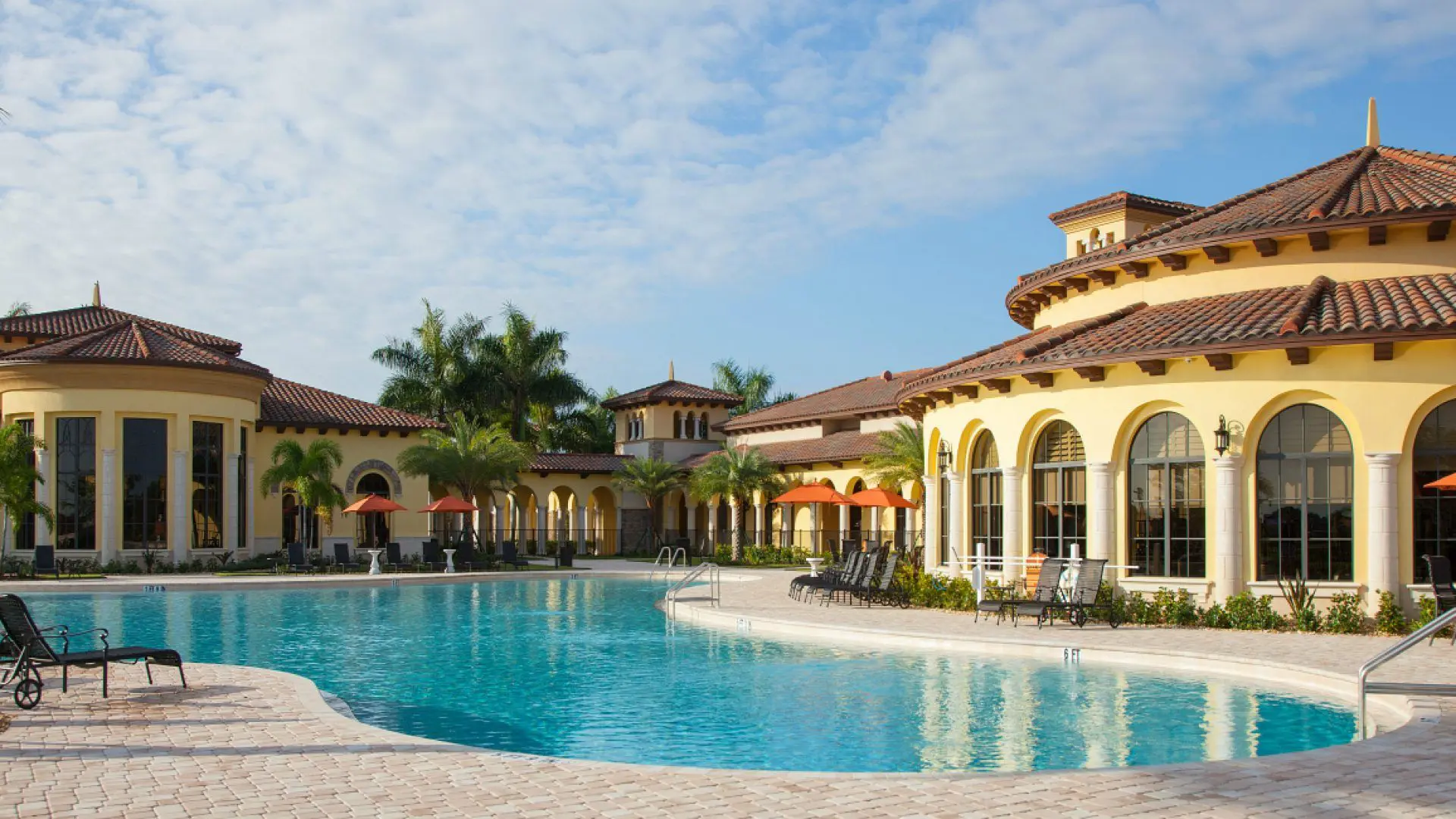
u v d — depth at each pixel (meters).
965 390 24.30
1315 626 18.17
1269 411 19.17
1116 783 8.42
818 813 7.67
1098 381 20.89
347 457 45.66
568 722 12.84
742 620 21.75
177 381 37.69
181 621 23.69
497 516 49.44
